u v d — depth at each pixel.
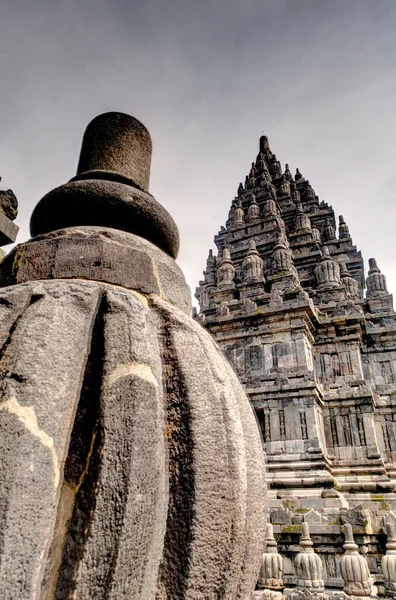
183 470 2.70
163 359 3.08
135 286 3.49
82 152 5.05
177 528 2.58
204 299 34.94
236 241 34.47
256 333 22.70
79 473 2.43
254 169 43.31
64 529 2.30
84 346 2.84
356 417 19.98
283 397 19.09
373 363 25.89
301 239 33.66
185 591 2.45
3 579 1.97
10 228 6.58
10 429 2.25
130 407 2.59
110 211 4.07
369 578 10.48
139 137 5.11
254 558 3.06
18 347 2.55
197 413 2.87
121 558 2.23
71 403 2.60
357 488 17.58
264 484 3.35
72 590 2.13
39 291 2.95
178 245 4.63
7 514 2.07
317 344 24.58
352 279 32.56
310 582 10.30
